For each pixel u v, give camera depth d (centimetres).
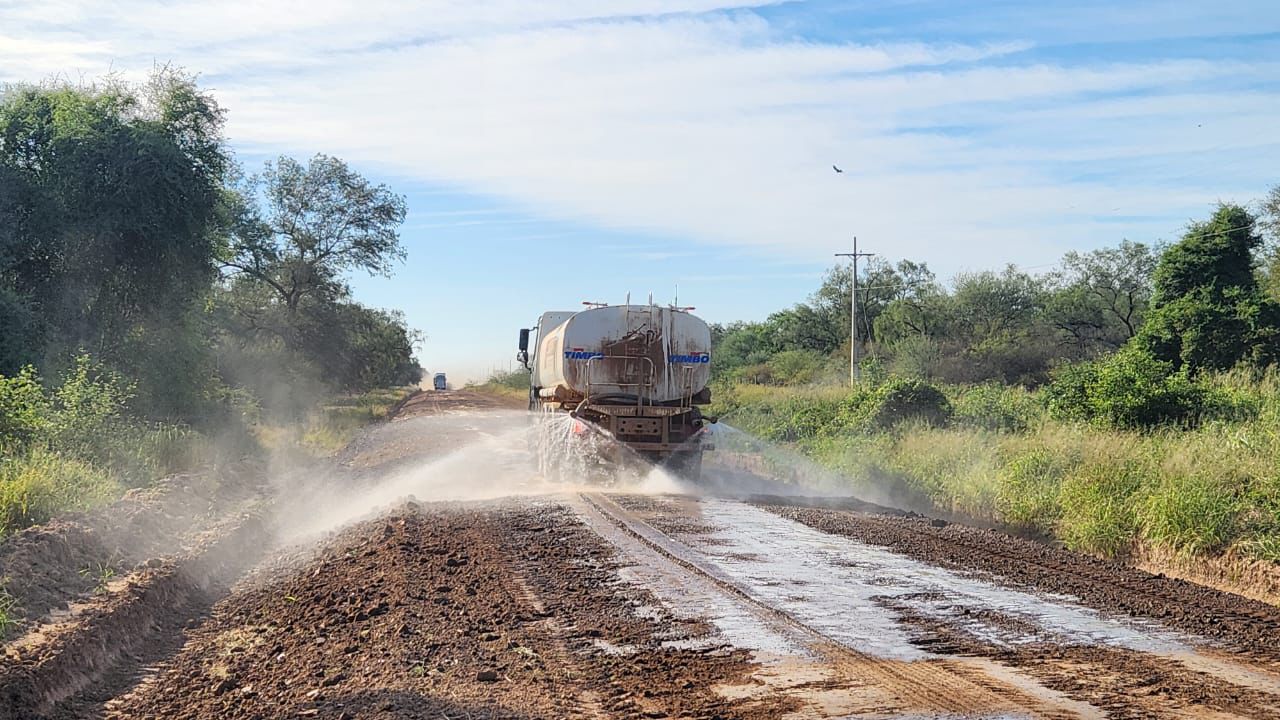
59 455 1586
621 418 1912
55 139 2619
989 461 1694
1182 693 623
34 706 656
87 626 797
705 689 635
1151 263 5747
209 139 2931
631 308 1955
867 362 4656
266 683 703
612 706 604
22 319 2289
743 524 1349
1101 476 1347
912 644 741
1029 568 1061
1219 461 1265
